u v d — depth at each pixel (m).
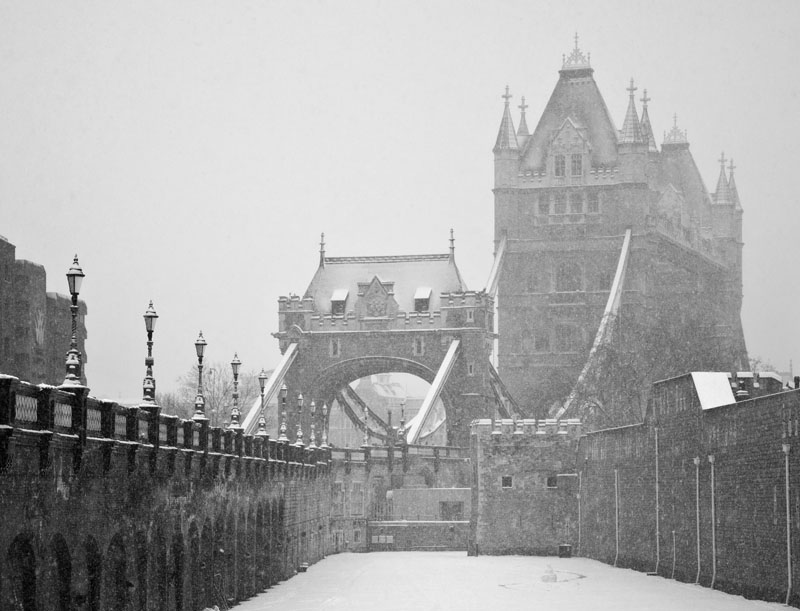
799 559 88.12
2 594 48.50
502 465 156.75
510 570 131.88
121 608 65.12
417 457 178.62
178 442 77.44
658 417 124.12
